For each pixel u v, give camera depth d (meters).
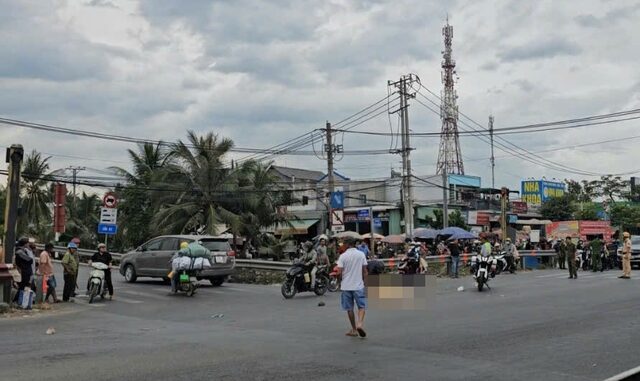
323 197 51.53
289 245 40.09
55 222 22.08
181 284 18.92
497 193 58.09
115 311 15.44
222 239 22.70
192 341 10.23
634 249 34.06
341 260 10.72
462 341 9.96
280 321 12.97
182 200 36.38
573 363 8.29
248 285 23.38
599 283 21.83
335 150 35.91
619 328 11.27
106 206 23.48
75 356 8.85
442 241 36.59
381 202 53.56
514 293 18.50
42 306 16.03
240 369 7.88
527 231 46.06
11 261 16.08
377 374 7.61
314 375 7.55
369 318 12.91
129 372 7.71
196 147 37.09
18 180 16.56
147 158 42.53
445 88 59.31
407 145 35.09
